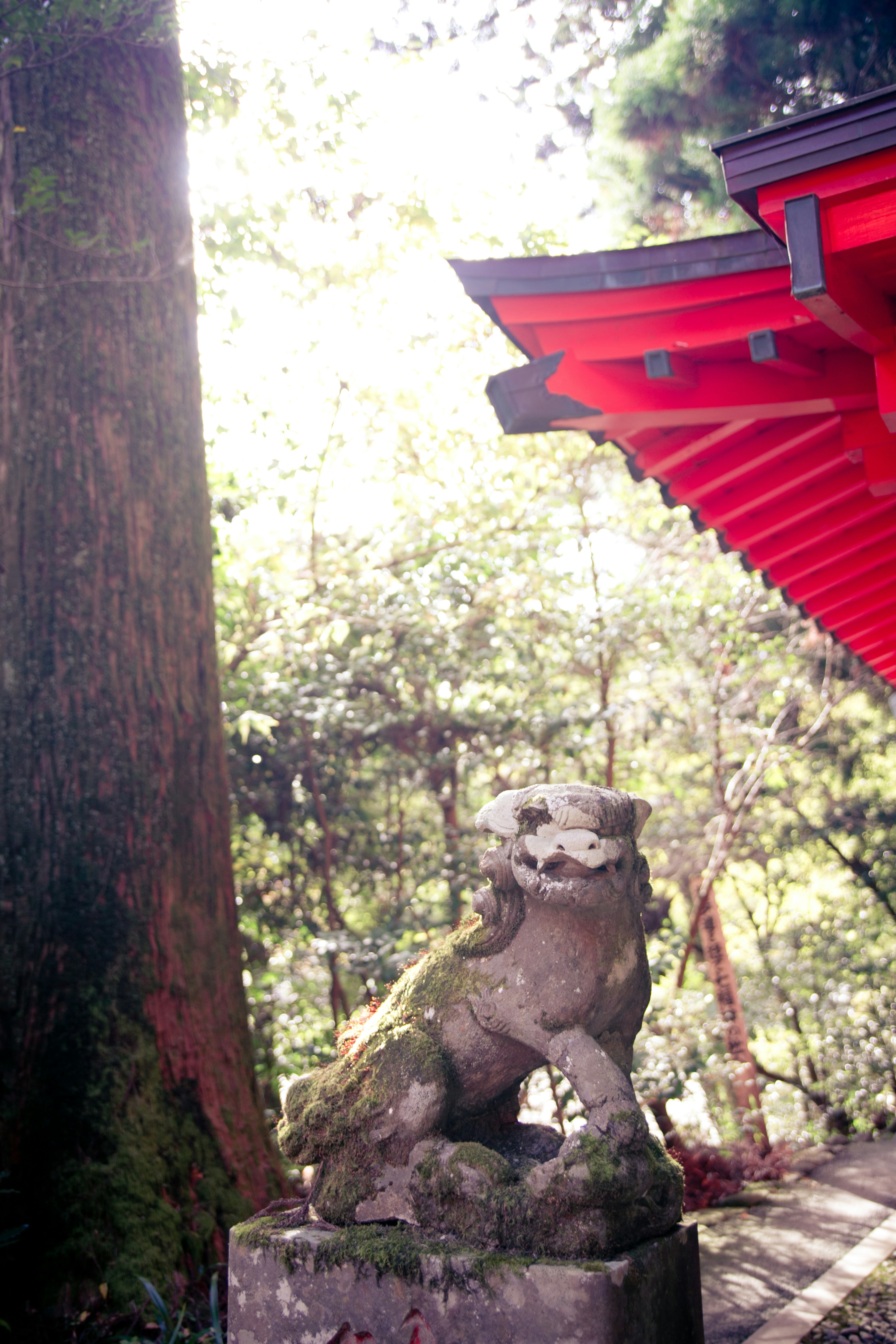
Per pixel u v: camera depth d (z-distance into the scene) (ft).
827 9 25.53
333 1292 7.57
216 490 25.93
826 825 34.12
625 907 7.75
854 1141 27.99
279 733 26.58
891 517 14.03
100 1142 13.99
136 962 15.03
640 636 27.76
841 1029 31.48
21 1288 13.25
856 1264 15.97
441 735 27.32
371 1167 7.87
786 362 10.32
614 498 29.40
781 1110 30.40
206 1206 14.26
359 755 26.99
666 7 29.81
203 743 16.70
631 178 31.42
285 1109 8.55
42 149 16.80
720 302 10.29
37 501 15.88
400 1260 7.30
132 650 16.01
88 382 16.40
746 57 27.45
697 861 29.84
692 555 29.96
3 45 16.03
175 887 15.74
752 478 13.20
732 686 30.66
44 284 16.29
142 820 15.57
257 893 26.07
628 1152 7.14
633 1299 6.88
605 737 27.53
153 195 17.75
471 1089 8.10
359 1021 9.05
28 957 14.67
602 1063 7.43
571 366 11.25
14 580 15.72
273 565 27.96
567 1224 7.06
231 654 25.98
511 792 7.97
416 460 28.35
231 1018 15.96
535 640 27.25
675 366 10.85
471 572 26.08
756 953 34.83
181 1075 14.98
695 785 31.50
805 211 7.95
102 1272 13.21
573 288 10.54
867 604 15.85
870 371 10.76
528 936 7.84
